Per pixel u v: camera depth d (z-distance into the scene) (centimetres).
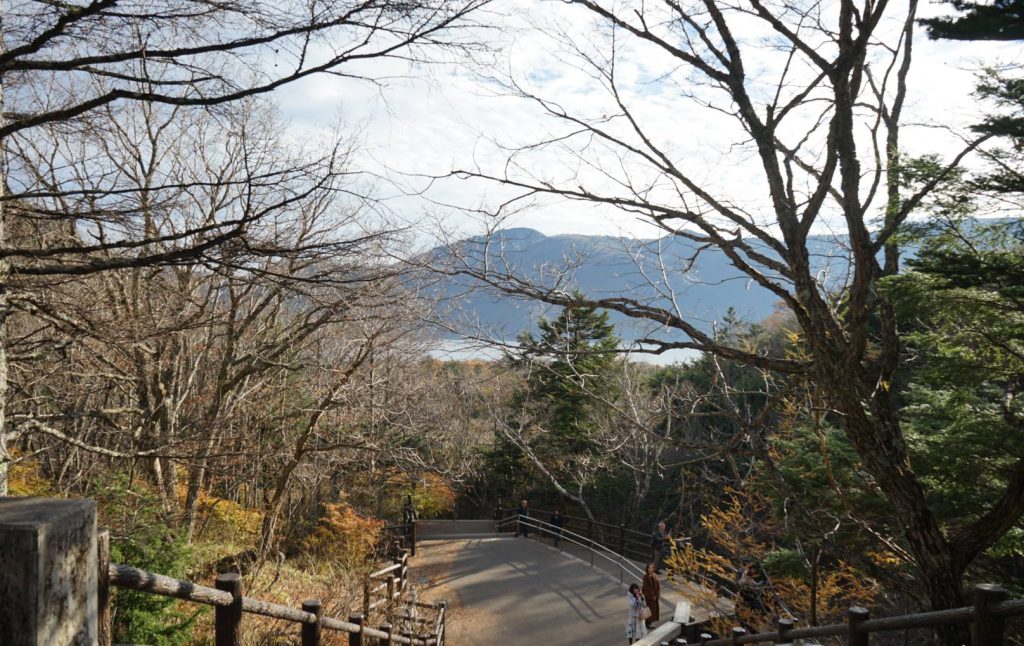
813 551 986
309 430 1569
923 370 830
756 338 1399
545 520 3173
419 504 3036
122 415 1380
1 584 204
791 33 716
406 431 1775
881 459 701
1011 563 962
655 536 2083
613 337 1986
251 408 1620
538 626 1648
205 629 859
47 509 225
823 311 727
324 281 603
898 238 693
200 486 1423
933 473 859
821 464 997
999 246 696
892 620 453
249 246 549
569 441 2739
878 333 1244
